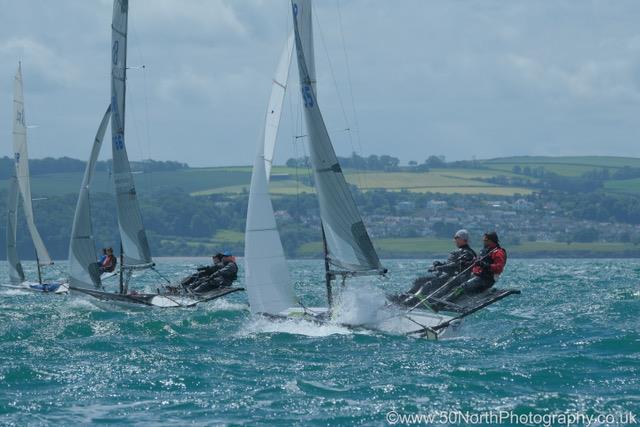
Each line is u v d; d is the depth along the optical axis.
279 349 76.19
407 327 83.25
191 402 58.16
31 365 69.12
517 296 126.94
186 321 96.31
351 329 85.25
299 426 52.84
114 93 123.62
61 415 55.38
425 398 58.41
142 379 64.56
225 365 69.38
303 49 85.38
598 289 144.62
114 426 53.06
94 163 122.25
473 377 63.75
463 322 87.12
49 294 149.75
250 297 87.94
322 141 85.12
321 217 86.56
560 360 69.06
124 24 125.38
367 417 54.47
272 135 89.31
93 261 121.56
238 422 53.59
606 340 77.62
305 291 147.12
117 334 86.31
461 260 86.44
